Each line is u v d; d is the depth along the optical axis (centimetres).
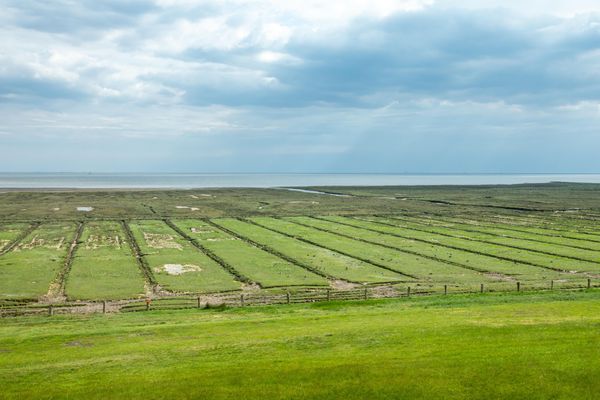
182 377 2231
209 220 10912
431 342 2639
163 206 14100
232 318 3828
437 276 5806
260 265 6356
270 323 3438
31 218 10856
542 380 2033
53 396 2072
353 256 7000
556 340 2561
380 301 4406
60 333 3309
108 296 4844
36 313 4206
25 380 2291
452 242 8181
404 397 1941
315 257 6906
